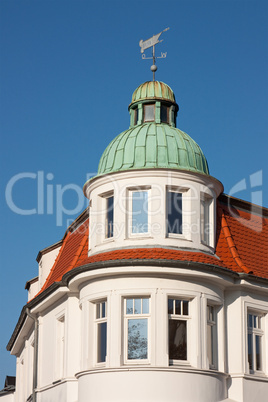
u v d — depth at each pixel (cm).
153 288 2406
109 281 2445
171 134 2641
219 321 2562
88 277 2486
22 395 3784
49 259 3306
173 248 2466
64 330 2753
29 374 3356
